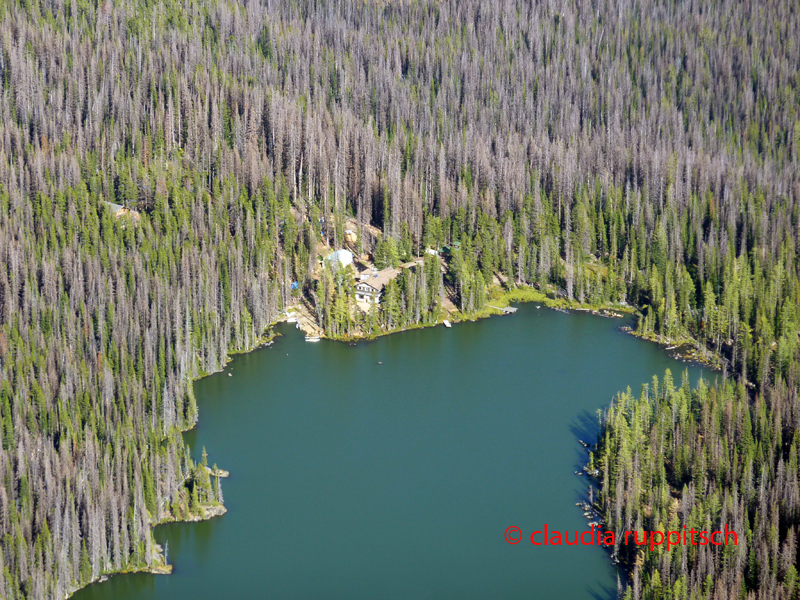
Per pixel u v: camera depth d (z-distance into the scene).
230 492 171.25
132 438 171.25
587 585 147.50
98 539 149.88
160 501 162.25
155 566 151.25
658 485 164.00
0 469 157.38
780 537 154.00
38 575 141.38
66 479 156.38
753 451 167.88
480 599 144.50
